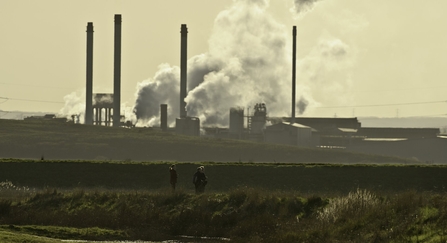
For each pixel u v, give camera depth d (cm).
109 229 17125
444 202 14750
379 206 15450
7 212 18788
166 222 17625
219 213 18100
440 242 12075
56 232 16288
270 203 18188
